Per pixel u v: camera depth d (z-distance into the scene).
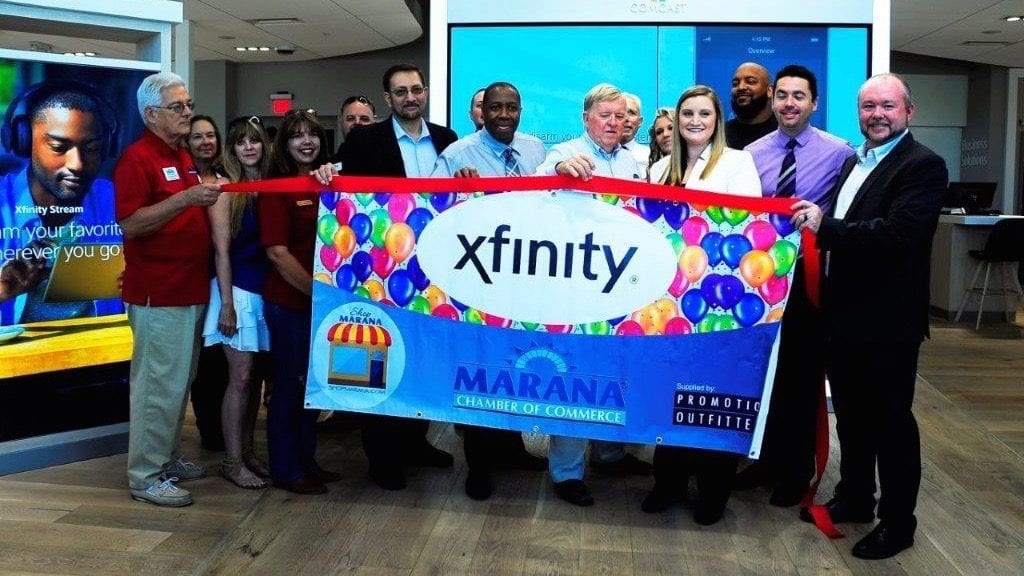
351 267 3.39
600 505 3.63
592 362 3.28
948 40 12.42
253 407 4.05
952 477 4.12
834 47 5.03
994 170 14.73
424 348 3.37
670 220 3.19
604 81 5.14
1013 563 3.11
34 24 4.14
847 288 3.15
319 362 3.43
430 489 3.80
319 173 3.36
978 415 5.36
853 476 3.43
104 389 4.32
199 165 4.55
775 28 5.04
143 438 3.60
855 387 3.27
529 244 3.28
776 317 3.16
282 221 3.54
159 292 3.50
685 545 3.24
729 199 3.13
